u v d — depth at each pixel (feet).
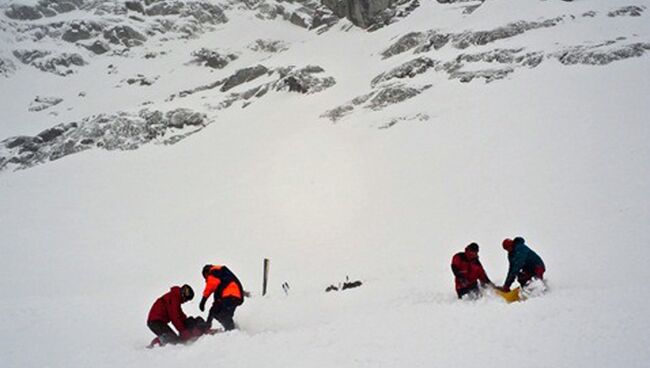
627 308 20.70
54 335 31.91
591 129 104.22
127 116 197.06
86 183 151.23
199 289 58.75
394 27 248.11
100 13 343.05
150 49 315.58
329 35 290.15
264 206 110.01
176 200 126.11
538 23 170.19
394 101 160.45
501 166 100.22
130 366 21.17
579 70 138.31
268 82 216.95
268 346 21.85
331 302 37.45
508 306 24.06
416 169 112.27
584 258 47.83
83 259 90.94
